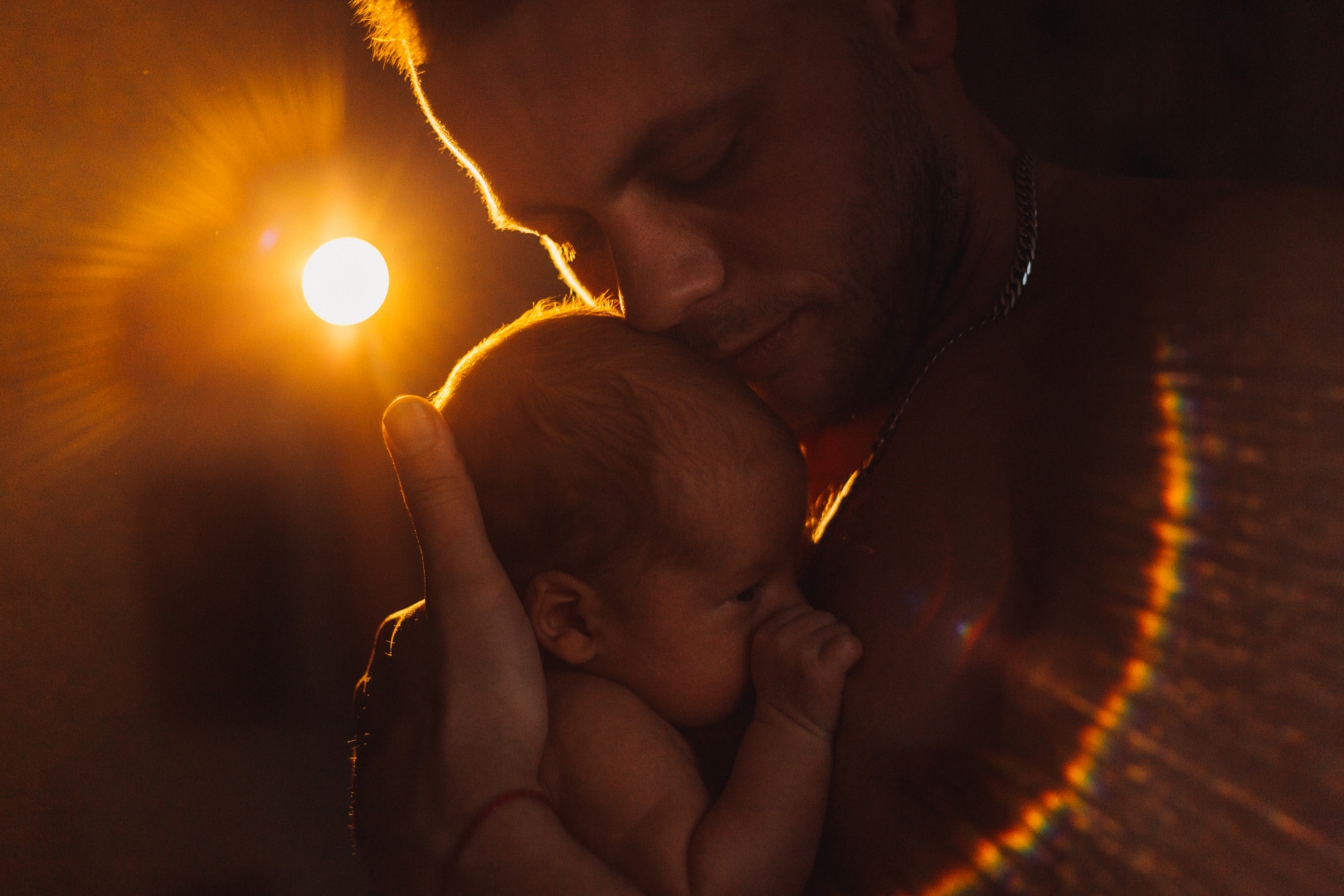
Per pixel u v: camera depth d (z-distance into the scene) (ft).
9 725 14.67
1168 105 11.03
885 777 2.88
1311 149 10.20
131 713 15.44
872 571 3.16
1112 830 2.34
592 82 3.02
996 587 2.78
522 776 3.22
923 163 3.43
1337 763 2.06
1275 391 2.28
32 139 15.44
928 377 3.40
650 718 3.53
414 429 3.25
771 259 3.28
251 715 15.92
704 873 3.02
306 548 16.66
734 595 3.60
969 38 12.11
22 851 13.96
